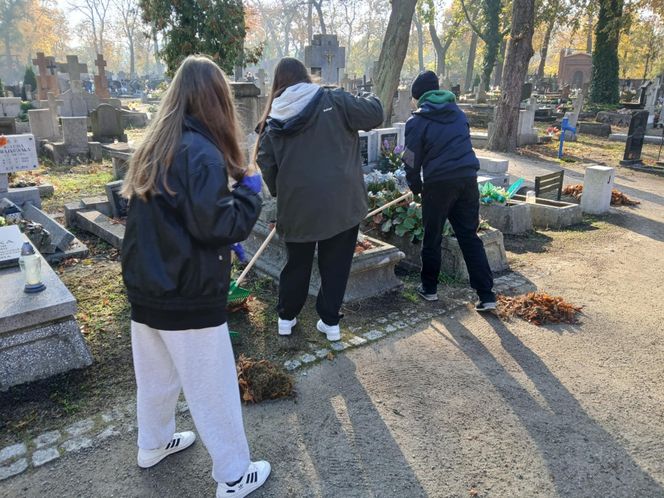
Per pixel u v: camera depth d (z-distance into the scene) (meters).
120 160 9.25
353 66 87.38
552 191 9.02
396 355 3.56
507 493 2.36
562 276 5.21
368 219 5.61
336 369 3.35
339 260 3.45
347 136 3.21
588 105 25.36
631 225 7.39
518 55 14.19
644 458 2.60
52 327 3.15
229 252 1.99
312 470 2.48
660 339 3.88
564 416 2.93
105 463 2.49
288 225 3.26
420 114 4.04
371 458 2.57
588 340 3.85
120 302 4.29
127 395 3.02
